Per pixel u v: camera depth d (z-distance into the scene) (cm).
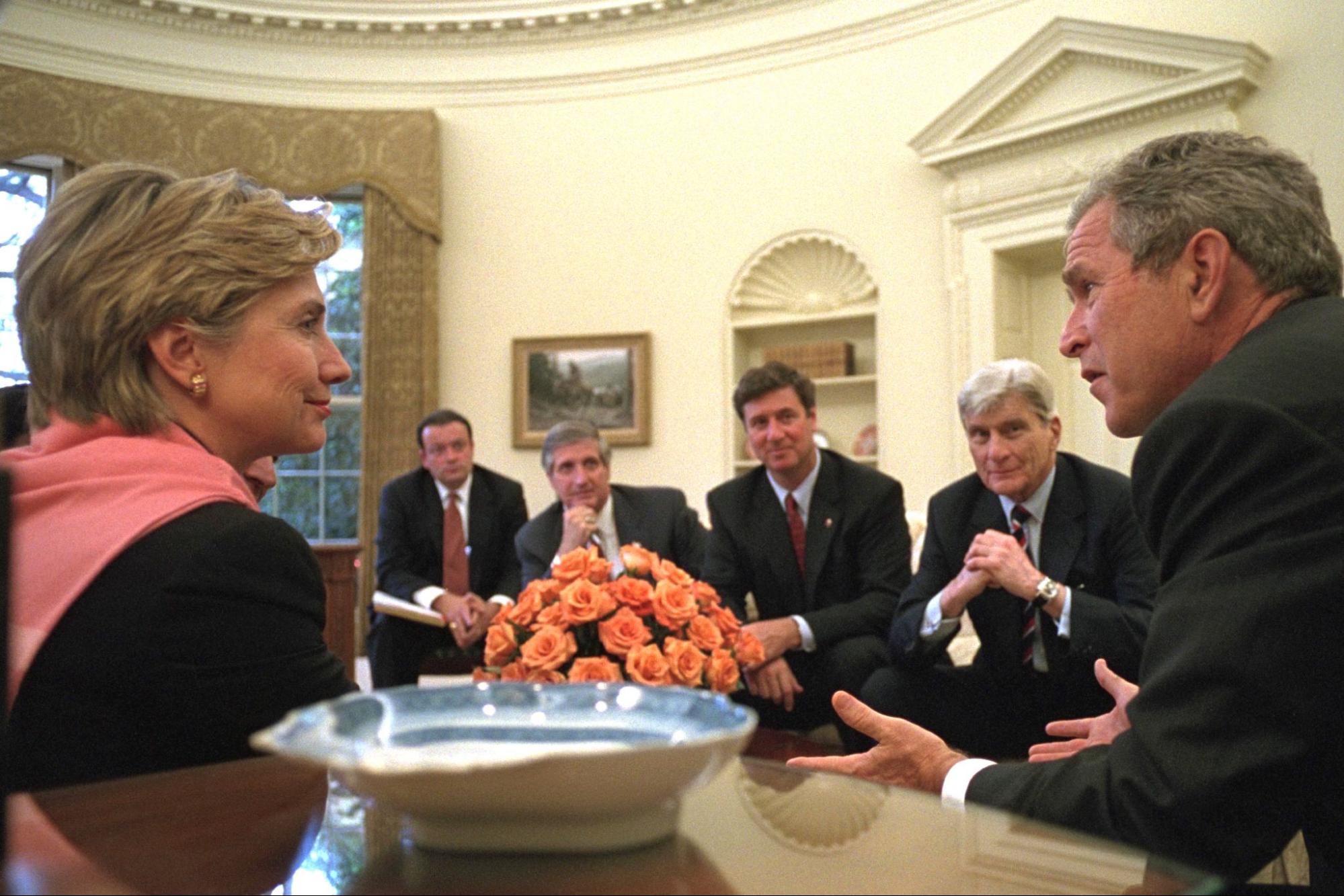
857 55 836
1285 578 108
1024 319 775
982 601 306
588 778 69
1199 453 119
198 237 137
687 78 900
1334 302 135
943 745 144
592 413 900
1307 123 636
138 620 114
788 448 381
